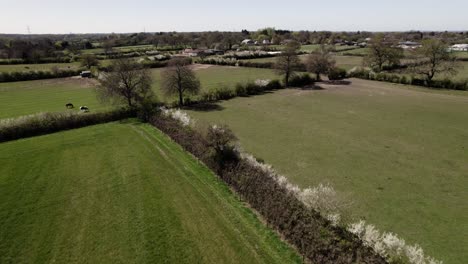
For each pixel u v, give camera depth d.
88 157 33.22
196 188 26.64
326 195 22.00
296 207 20.42
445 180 28.34
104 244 19.84
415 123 45.44
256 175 25.03
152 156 33.38
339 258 16.53
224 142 29.73
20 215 22.91
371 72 83.06
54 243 19.97
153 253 18.98
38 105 57.19
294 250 19.03
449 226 21.83
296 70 85.69
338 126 44.41
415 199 25.23
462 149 35.47
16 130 40.00
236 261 18.30
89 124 45.34
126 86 50.28
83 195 25.66
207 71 100.94
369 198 25.41
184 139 35.53
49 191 26.28
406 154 34.22
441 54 70.62
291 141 38.50
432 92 66.44
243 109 54.28
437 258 18.84
